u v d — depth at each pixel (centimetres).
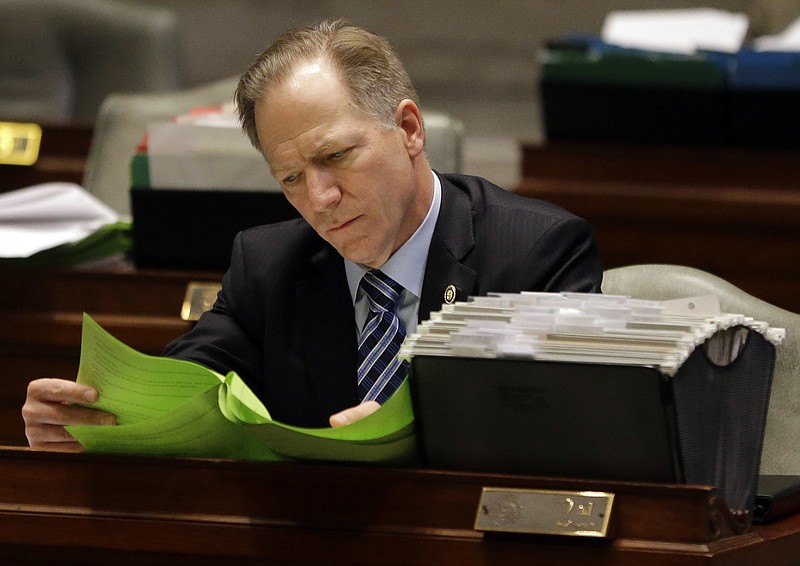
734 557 492
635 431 495
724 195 1198
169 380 559
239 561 531
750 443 534
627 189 1222
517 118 1994
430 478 512
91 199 1017
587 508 489
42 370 945
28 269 938
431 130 1012
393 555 512
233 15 2027
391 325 648
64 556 550
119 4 1691
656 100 1211
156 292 923
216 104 1189
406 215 644
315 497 525
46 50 1659
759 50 1192
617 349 497
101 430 549
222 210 917
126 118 1184
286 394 664
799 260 1183
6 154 1332
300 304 670
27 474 554
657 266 734
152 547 538
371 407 549
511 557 498
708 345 511
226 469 535
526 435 514
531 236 650
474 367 512
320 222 604
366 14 2016
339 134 588
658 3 1952
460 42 2006
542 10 1983
